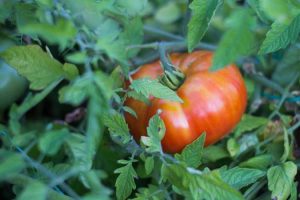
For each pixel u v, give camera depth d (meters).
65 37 0.34
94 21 0.44
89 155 0.36
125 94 0.44
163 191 0.44
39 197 0.32
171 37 0.59
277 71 0.55
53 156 0.48
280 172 0.45
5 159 0.34
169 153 0.48
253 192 0.47
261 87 0.56
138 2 0.50
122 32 0.50
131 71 0.50
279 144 0.50
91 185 0.36
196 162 0.42
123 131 0.43
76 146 0.38
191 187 0.38
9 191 0.51
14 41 0.49
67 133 0.37
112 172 0.50
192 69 0.49
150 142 0.42
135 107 0.47
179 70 0.48
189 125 0.47
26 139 0.41
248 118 0.52
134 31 0.51
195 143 0.42
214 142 0.49
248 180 0.43
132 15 0.50
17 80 0.50
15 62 0.41
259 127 0.52
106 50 0.37
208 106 0.46
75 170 0.36
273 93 0.56
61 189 0.46
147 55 0.57
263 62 0.54
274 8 0.36
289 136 0.52
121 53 0.38
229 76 0.48
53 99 0.58
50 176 0.38
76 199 0.41
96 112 0.35
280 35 0.41
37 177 0.41
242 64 0.55
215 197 0.38
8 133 0.43
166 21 0.66
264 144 0.51
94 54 0.40
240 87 0.48
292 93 0.54
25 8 0.44
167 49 0.53
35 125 0.56
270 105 0.55
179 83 0.48
